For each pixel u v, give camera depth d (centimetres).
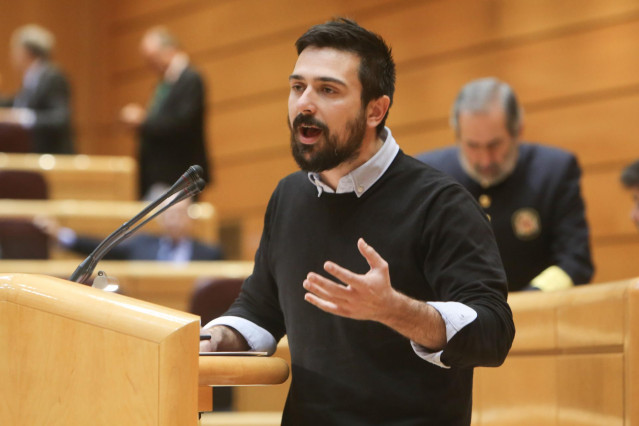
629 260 994
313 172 359
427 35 1194
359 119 355
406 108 1210
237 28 1457
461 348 320
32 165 1202
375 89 358
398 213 357
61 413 303
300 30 1369
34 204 1090
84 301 306
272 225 392
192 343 295
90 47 1714
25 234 1020
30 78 1359
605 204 1014
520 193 600
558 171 602
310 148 354
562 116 1054
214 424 715
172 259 1069
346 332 354
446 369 353
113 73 1689
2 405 308
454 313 320
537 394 458
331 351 359
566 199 597
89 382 300
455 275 339
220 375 327
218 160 1466
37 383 307
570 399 427
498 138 574
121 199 1226
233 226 1418
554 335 445
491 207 601
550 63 1069
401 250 353
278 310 402
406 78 1210
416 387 350
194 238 1160
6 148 1262
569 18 1055
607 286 406
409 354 351
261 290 399
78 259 1080
